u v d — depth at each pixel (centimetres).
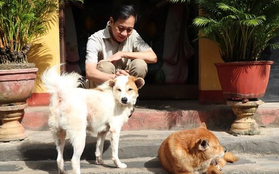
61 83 347
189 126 490
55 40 520
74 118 342
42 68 519
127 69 425
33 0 451
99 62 415
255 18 418
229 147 430
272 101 549
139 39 442
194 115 489
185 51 661
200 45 540
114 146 375
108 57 436
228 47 460
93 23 677
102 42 432
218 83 543
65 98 345
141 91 633
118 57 410
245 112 457
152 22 676
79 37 675
